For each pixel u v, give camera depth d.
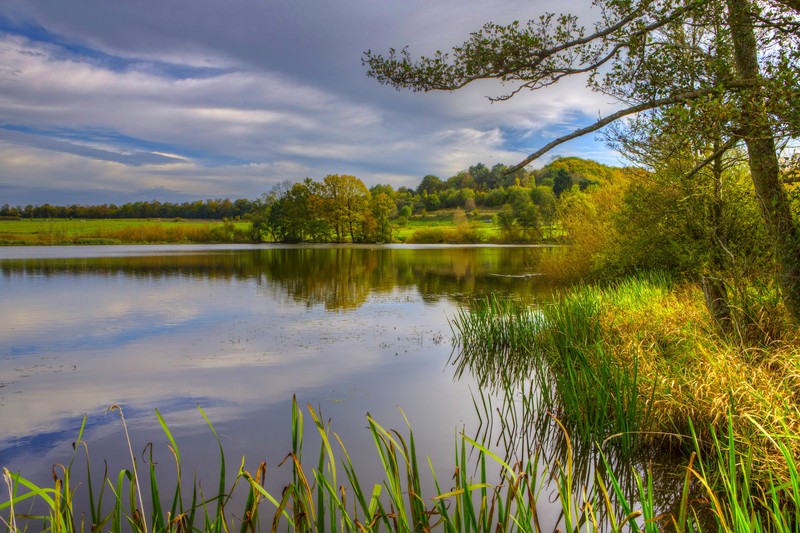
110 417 6.66
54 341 11.08
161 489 4.80
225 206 102.50
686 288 10.70
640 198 11.77
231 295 18.20
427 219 98.56
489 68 6.90
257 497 2.62
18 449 5.71
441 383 8.12
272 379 8.31
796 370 4.77
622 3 6.48
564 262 21.34
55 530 2.36
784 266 6.20
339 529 3.99
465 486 2.54
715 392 5.19
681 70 6.19
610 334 8.20
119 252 45.25
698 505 4.25
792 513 3.80
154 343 10.89
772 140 6.09
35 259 35.53
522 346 10.09
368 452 5.52
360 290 19.72
